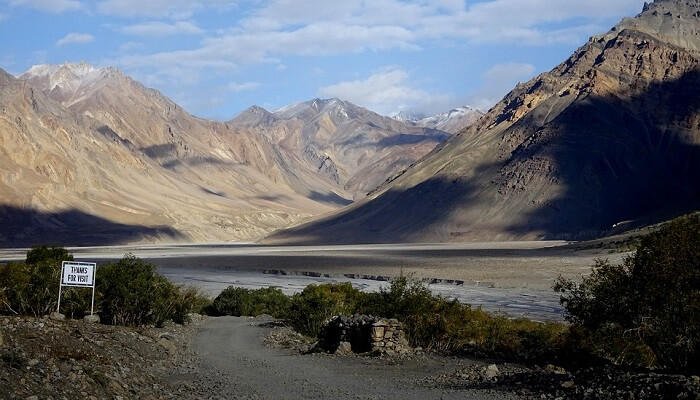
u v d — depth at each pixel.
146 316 31.11
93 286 25.73
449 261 133.62
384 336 25.20
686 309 18.97
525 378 18.20
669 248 19.62
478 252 166.75
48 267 29.61
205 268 126.06
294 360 23.42
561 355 23.34
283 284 86.12
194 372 20.39
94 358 17.58
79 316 28.91
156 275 33.06
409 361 22.86
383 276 102.00
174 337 28.36
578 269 103.25
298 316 34.81
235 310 46.06
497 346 25.81
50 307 28.47
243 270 119.81
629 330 19.81
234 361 23.20
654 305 19.84
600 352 21.80
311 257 160.25
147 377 17.92
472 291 73.81
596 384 16.23
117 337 22.66
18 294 27.89
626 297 20.27
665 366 19.56
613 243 133.62
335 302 34.72
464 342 26.39
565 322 42.72
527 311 53.41
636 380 15.73
